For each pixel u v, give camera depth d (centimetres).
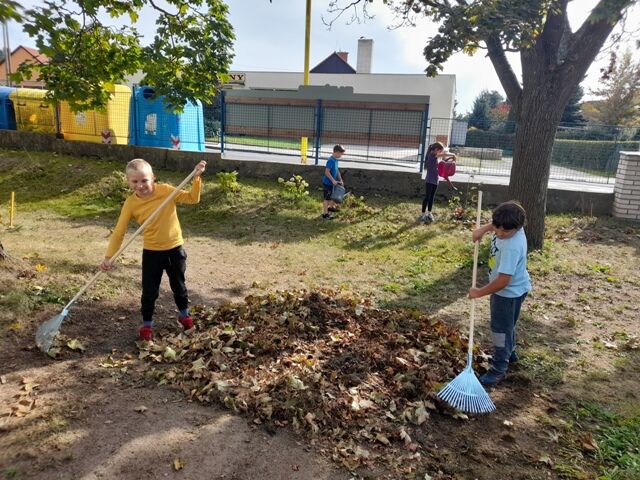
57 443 292
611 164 1612
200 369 380
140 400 345
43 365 381
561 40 806
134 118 1543
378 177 1173
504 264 373
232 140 2264
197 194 434
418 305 595
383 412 351
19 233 852
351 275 705
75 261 634
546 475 303
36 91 1622
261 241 880
